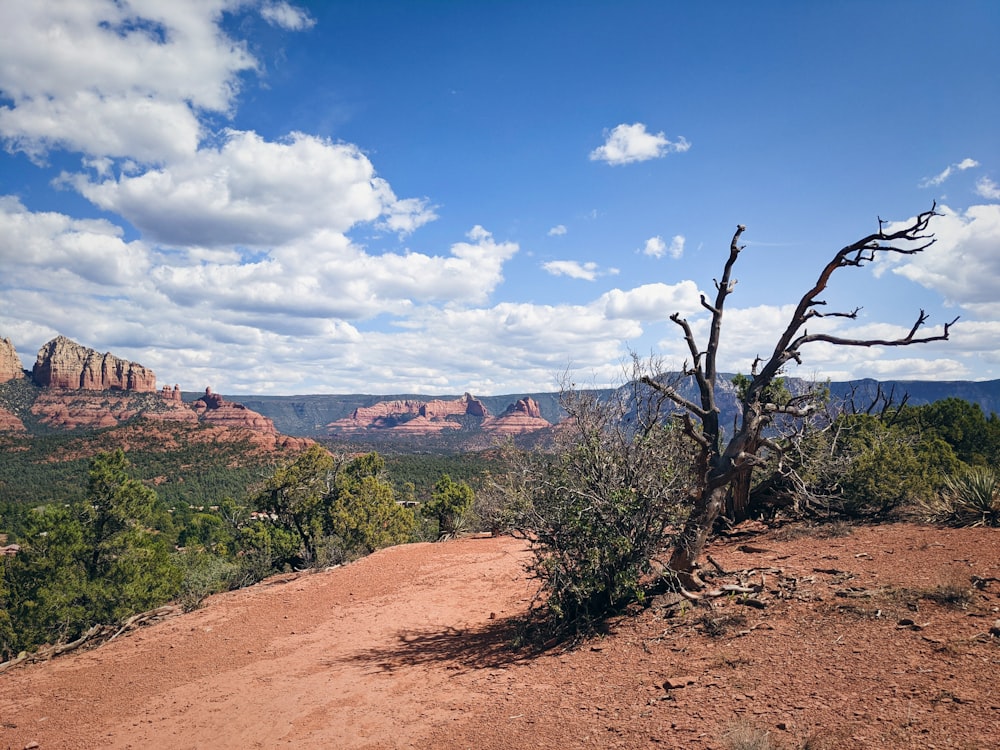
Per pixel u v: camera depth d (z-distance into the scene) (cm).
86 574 2658
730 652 634
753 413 857
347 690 811
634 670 662
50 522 2619
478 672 793
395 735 632
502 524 927
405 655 942
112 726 792
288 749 646
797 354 883
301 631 1197
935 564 754
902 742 402
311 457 3262
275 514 3303
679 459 905
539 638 882
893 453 1161
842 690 497
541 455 909
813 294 855
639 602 891
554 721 578
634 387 892
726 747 445
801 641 617
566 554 872
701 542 858
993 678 459
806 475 1182
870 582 732
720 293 907
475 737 583
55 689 987
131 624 1421
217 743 693
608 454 858
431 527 3881
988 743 379
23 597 2489
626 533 842
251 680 923
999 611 578
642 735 504
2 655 2367
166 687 940
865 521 1105
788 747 427
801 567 865
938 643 539
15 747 752
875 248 821
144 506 2908
